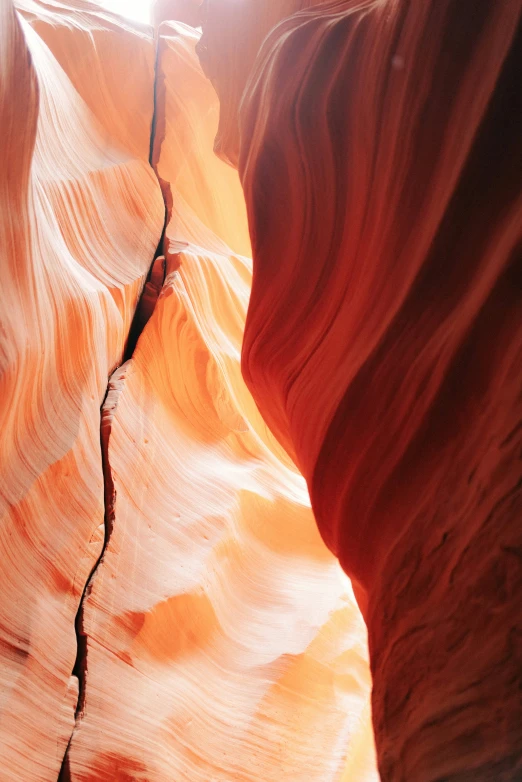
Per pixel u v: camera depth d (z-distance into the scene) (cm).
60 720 316
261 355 339
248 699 407
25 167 322
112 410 470
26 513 344
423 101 192
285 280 321
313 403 261
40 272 374
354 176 251
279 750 390
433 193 182
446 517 142
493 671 103
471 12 173
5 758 278
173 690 374
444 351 160
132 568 406
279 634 466
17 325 320
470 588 119
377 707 168
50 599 345
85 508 397
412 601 153
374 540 201
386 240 216
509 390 123
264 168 334
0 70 280
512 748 92
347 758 412
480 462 129
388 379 194
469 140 160
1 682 295
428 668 132
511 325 130
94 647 352
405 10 214
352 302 243
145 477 468
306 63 300
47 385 390
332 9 327
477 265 154
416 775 122
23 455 354
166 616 400
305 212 300
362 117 241
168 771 333
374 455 198
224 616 450
